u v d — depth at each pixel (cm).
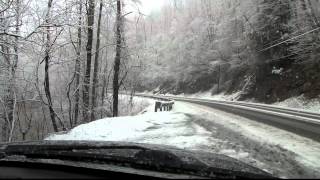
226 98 4947
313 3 3419
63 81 2647
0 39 1434
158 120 1841
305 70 3412
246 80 4600
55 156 294
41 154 299
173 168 256
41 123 2480
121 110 3462
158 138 1279
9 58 1697
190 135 1323
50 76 2681
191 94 6619
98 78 2708
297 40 3428
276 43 3953
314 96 3041
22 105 2198
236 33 5294
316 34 3303
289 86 3494
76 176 207
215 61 5591
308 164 838
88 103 2383
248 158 914
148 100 5316
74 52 2508
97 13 2531
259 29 4131
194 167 257
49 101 1995
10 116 1967
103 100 2764
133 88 3544
